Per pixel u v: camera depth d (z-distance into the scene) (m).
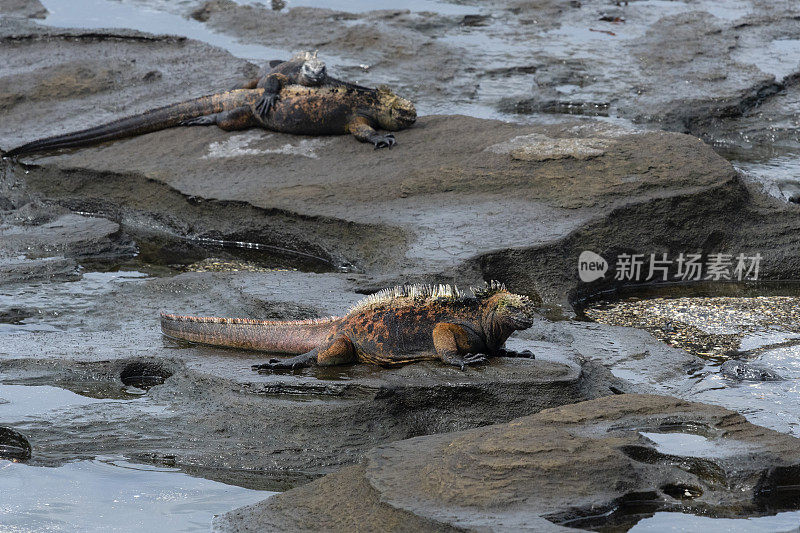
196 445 14.30
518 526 10.22
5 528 12.44
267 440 14.26
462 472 11.46
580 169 25.28
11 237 25.17
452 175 25.92
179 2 49.88
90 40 41.25
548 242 22.30
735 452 11.91
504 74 39.22
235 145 29.70
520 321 15.26
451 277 20.72
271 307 19.17
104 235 25.36
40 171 29.61
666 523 10.92
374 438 14.41
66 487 13.48
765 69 38.59
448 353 15.36
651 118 34.50
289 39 42.94
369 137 28.77
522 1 48.84
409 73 38.72
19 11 47.69
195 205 26.91
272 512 12.03
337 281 20.67
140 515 12.78
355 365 15.83
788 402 16.27
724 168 24.70
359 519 11.12
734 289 23.34
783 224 24.36
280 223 25.59
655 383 16.91
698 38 41.88
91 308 20.08
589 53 41.25
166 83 36.00
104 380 16.16
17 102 34.22
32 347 17.08
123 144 30.88
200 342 17.14
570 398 14.88
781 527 10.88
